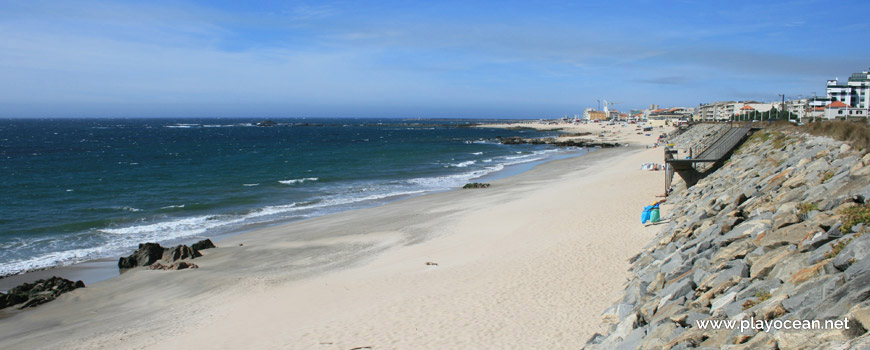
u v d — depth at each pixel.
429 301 14.22
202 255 22.55
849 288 6.77
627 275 14.75
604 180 36.66
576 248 18.27
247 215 31.94
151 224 29.59
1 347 13.74
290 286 17.23
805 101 104.31
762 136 31.91
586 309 12.50
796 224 10.65
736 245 11.01
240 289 17.42
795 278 7.97
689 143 63.47
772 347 6.46
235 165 64.06
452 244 21.33
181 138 138.25
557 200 29.58
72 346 13.42
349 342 11.98
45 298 17.39
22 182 47.28
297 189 43.00
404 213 30.03
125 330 14.41
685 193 25.09
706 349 7.19
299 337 12.62
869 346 5.50
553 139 122.44
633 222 21.56
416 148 99.00
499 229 23.31
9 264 22.00
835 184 12.83
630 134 134.88
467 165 63.53
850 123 21.97
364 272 18.12
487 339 11.39
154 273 20.14
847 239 8.58
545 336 11.21
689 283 10.13
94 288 18.59
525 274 15.80
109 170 57.88
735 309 8.15
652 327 8.82
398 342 11.70
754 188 17.59
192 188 43.38
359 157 76.75
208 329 13.89
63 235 26.97
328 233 25.73
